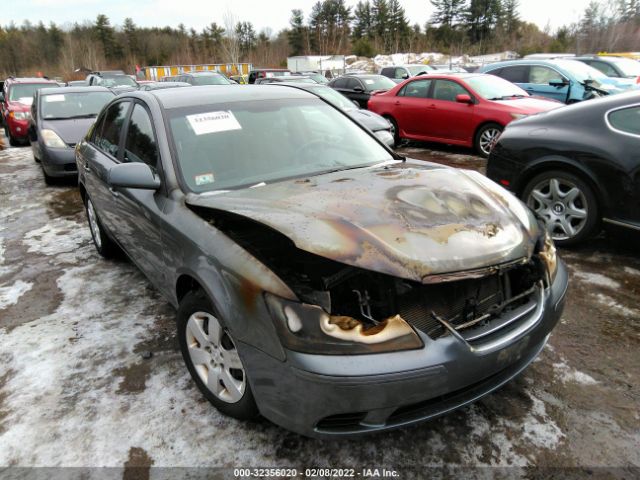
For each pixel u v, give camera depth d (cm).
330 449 225
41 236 538
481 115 852
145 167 274
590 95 970
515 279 230
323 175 284
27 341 323
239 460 221
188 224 248
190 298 246
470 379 197
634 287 366
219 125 307
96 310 361
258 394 207
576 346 297
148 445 230
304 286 201
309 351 186
